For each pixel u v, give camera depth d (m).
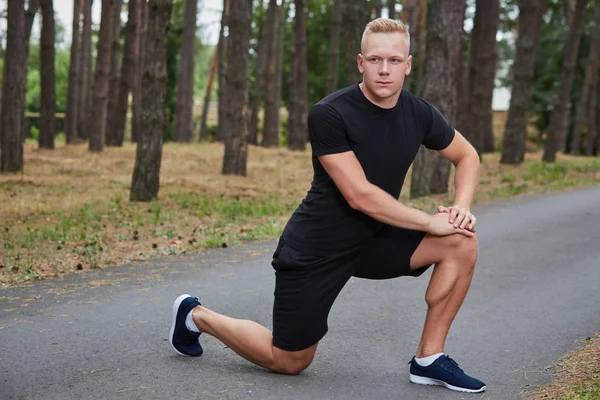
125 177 16.39
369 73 3.53
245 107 17.95
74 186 14.26
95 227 9.51
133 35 26.45
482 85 22.33
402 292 6.45
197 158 21.98
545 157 23.88
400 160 3.70
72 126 27.58
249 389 3.88
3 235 8.62
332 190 3.70
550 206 12.68
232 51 17.73
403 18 30.47
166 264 7.42
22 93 15.91
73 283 6.43
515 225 10.49
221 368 4.21
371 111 3.62
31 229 9.25
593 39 34.66
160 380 3.99
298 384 3.99
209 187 14.89
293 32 31.45
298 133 29.91
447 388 4.02
